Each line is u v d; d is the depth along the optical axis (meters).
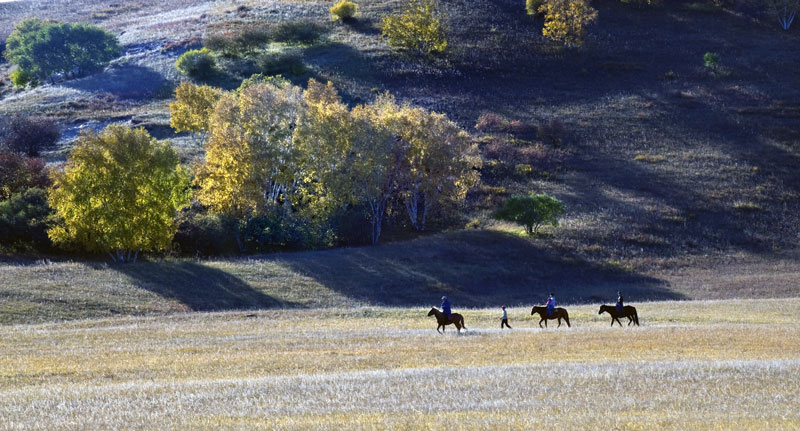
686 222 79.06
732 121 105.00
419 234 78.44
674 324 41.81
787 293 61.09
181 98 90.44
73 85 118.62
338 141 74.06
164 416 19.05
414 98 109.75
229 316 46.28
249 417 18.75
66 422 18.55
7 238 66.81
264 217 71.88
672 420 17.72
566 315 40.72
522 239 75.06
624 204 83.38
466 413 18.73
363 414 18.78
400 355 30.17
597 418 17.97
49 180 75.88
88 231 62.91
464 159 79.75
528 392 21.23
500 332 37.22
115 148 62.94
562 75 120.38
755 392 21.02
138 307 50.69
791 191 86.38
